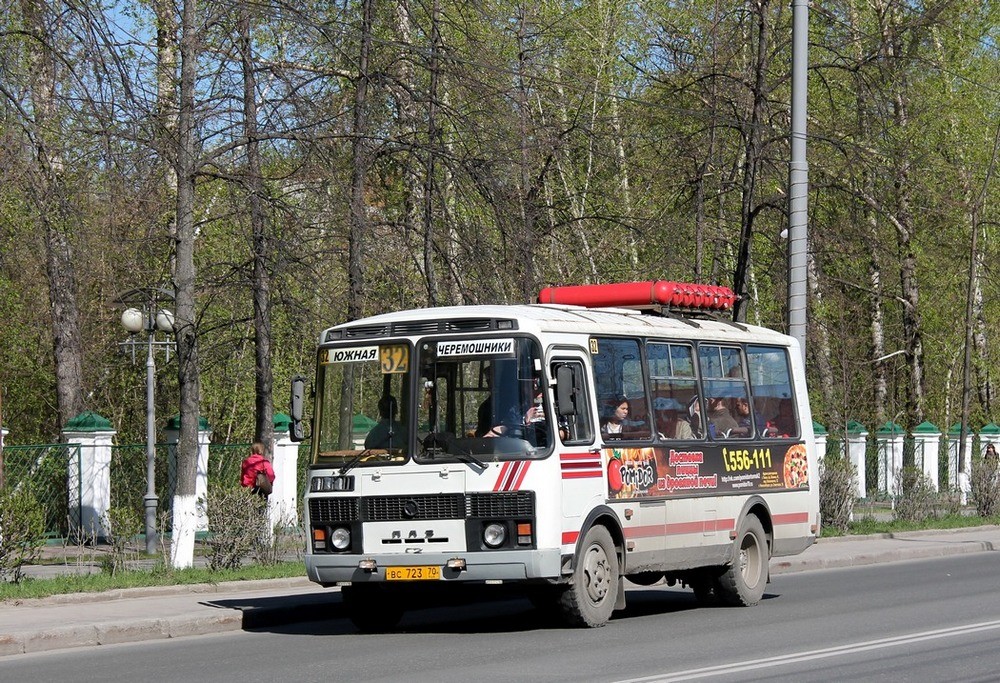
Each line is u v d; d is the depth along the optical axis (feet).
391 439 66.08
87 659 59.47
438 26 108.78
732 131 140.77
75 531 108.47
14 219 111.24
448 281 106.83
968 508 175.73
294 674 53.67
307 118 93.04
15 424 176.04
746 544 80.79
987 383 230.07
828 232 127.03
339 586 85.25
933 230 200.95
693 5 171.01
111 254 127.54
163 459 120.47
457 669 54.08
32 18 78.74
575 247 148.77
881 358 199.31
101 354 166.20
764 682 49.52
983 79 200.54
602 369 70.13
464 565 63.98
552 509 64.18
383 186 109.50
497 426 64.80
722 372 80.94
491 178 101.81
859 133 126.21
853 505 140.46
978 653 56.95
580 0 180.24
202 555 104.12
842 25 128.06
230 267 106.01
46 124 84.89
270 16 91.97
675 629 67.10
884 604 77.82
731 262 165.78
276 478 119.75
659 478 73.00
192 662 57.82
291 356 152.97
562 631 66.54
